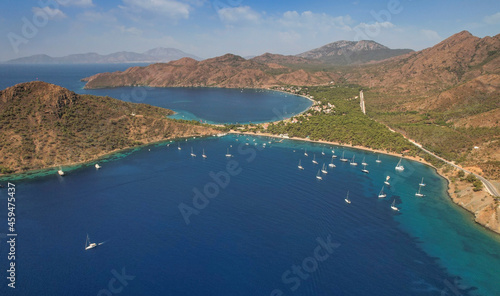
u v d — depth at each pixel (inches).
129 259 4065.0
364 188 6525.6
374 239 4685.0
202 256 4156.0
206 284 3649.1
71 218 5034.5
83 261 4008.4
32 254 4124.0
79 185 6353.3
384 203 5866.1
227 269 3912.4
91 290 3533.5
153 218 5078.7
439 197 6254.9
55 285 3597.4
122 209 5359.3
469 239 4788.4
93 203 5570.9
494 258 4335.6
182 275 3786.9
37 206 5428.2
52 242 4384.8
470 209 5674.2
